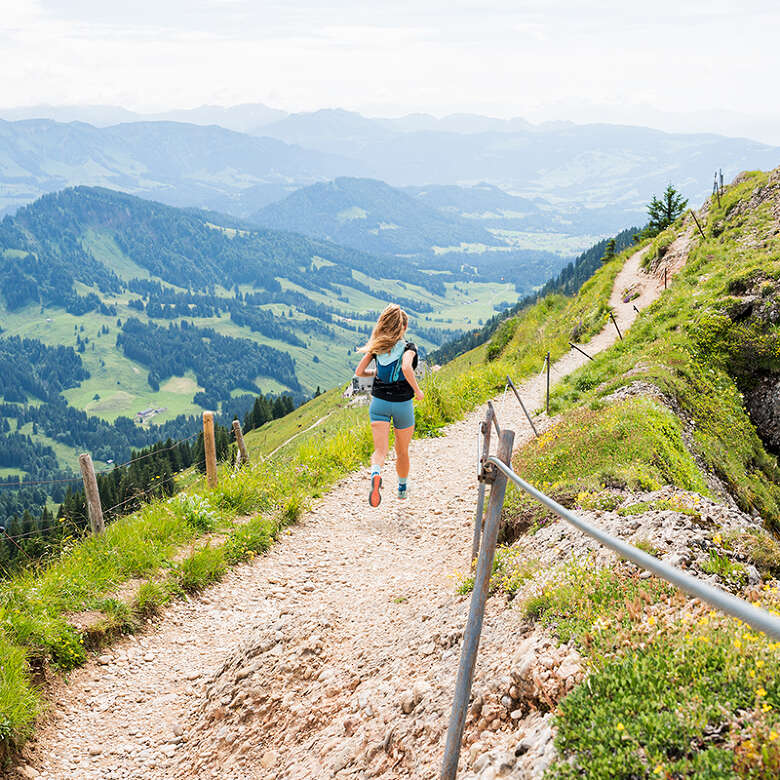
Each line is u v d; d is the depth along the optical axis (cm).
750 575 529
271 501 1288
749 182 3997
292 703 662
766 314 2072
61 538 1002
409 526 1196
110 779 645
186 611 952
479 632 321
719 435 1639
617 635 402
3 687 682
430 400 2003
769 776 250
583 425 1298
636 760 286
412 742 484
